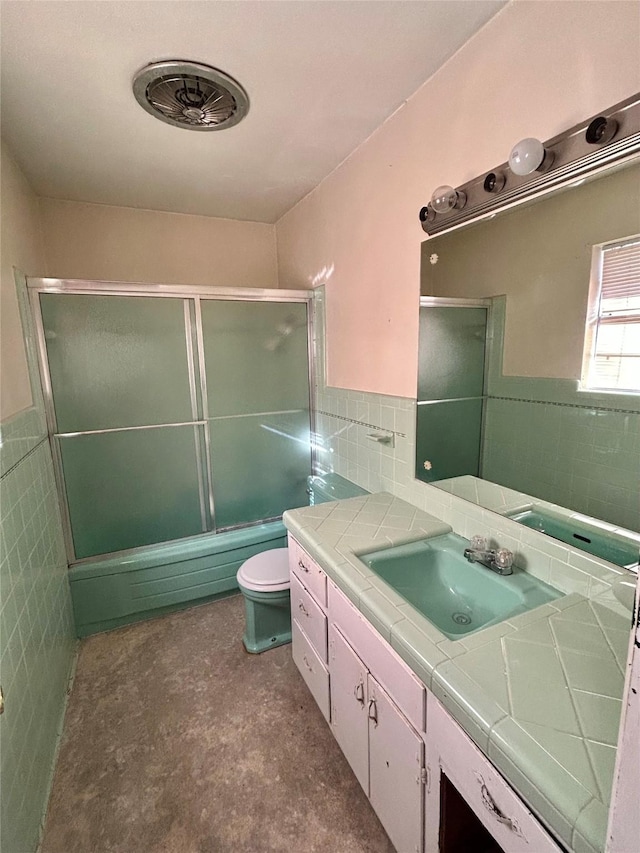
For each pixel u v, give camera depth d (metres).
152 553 2.37
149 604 2.35
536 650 0.90
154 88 1.47
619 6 0.90
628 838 0.45
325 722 1.68
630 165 0.92
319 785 1.43
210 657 2.07
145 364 2.27
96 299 2.12
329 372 2.47
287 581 1.99
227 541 2.52
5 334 1.53
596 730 0.71
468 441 1.48
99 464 2.23
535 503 1.24
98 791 1.42
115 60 1.33
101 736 1.63
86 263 2.61
